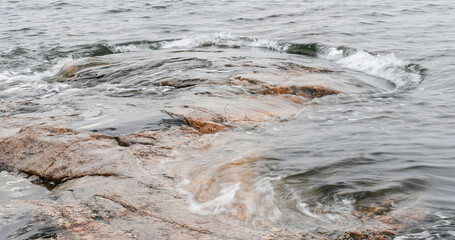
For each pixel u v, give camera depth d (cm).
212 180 530
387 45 1461
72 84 1097
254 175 541
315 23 1939
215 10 2466
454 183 504
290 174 541
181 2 2808
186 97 860
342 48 1453
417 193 481
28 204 450
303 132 714
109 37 1817
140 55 1316
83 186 513
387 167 553
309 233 408
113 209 442
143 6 2695
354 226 418
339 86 982
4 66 1394
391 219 429
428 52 1336
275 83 950
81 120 746
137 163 570
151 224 416
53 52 1580
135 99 895
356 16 2056
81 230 395
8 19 2389
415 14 2045
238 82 960
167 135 673
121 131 682
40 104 879
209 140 667
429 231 406
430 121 763
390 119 783
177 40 1723
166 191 495
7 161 638
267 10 2389
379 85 1047
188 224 421
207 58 1195
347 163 568
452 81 1045
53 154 619
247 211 455
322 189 496
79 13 2525
